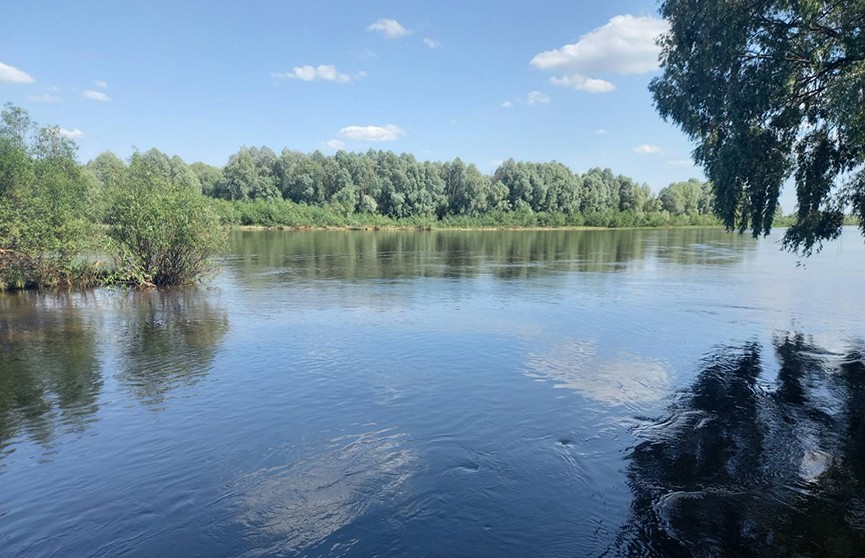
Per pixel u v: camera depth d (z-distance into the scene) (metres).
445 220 87.31
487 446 7.18
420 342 12.43
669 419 8.09
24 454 6.89
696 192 110.31
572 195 96.75
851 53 10.27
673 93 13.71
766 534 5.29
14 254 20.33
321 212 80.25
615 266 29.17
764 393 9.20
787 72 11.13
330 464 6.66
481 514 5.60
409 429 7.69
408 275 24.83
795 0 10.23
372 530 5.31
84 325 14.29
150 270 21.34
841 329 13.82
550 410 8.41
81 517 5.54
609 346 12.14
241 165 88.62
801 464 6.73
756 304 17.39
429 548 5.04
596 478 6.35
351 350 11.74
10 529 5.33
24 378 9.83
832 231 12.98
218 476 6.36
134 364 10.71
